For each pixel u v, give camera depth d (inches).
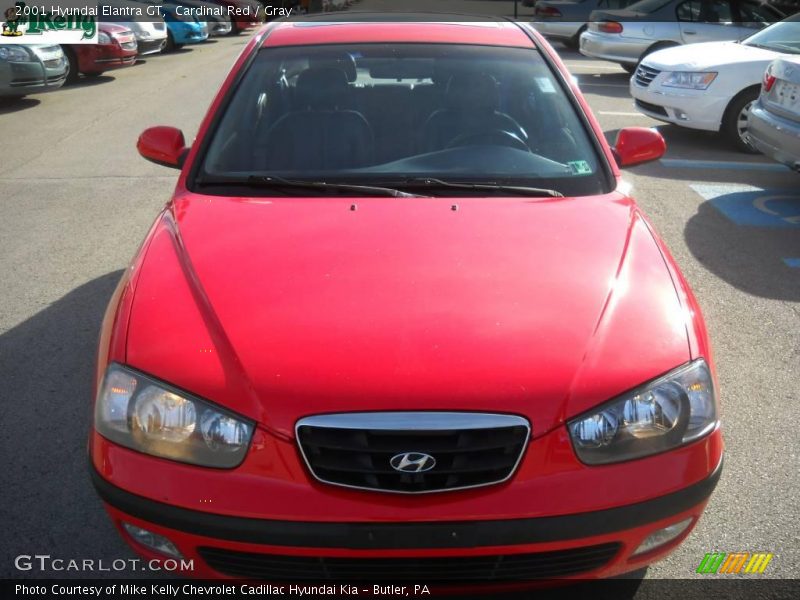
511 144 136.6
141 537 92.4
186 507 87.4
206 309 98.3
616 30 545.3
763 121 278.4
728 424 146.3
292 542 85.9
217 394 88.9
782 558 112.3
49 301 195.9
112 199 279.7
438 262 106.1
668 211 271.9
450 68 147.0
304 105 141.9
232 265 106.3
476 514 85.7
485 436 86.7
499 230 115.0
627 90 524.4
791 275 217.2
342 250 108.7
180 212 123.1
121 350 95.7
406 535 85.4
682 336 97.5
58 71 461.4
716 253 233.0
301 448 86.6
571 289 101.7
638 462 89.3
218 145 136.6
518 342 92.4
